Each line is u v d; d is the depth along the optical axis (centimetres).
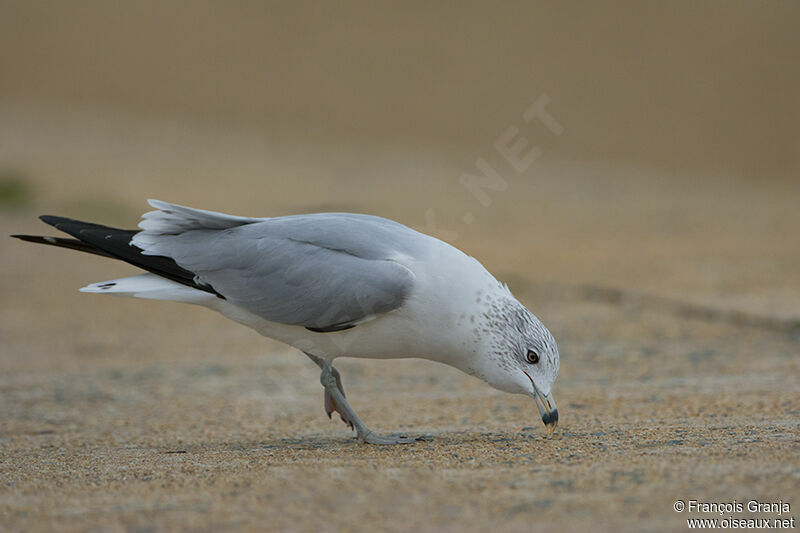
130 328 1537
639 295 1577
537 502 596
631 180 2914
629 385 1084
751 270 1742
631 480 635
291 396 1134
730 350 1237
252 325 849
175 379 1232
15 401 1123
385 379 1199
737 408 915
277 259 820
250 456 779
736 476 635
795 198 2700
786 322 1355
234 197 2425
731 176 3047
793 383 1027
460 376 1198
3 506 638
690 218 2356
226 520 586
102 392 1166
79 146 3028
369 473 680
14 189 2409
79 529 582
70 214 2214
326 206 2300
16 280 1817
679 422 863
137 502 633
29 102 3719
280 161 3016
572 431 847
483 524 561
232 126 3572
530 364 797
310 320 810
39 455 842
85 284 1805
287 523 575
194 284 839
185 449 841
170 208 851
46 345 1429
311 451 795
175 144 3200
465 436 852
